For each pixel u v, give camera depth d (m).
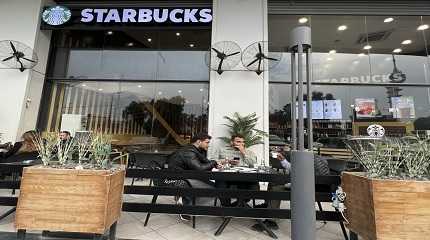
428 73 5.79
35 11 6.07
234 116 5.39
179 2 6.30
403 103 5.70
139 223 2.95
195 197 2.95
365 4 6.04
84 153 2.34
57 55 6.51
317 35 6.14
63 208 2.02
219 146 5.30
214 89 5.54
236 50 5.24
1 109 5.57
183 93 6.18
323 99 5.85
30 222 2.01
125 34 6.55
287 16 6.21
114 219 2.23
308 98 2.06
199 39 6.34
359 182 2.14
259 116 5.39
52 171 2.07
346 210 2.35
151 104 6.21
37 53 6.02
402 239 1.86
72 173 2.06
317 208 2.71
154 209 2.70
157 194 2.69
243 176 2.68
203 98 6.08
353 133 5.65
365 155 2.29
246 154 3.94
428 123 5.55
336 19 6.19
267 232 2.70
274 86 5.87
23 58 5.36
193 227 2.86
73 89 6.41
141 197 4.12
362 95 5.81
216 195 2.68
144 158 4.60
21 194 2.04
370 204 1.96
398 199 1.91
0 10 6.10
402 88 5.77
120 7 6.20
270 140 5.60
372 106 5.74
